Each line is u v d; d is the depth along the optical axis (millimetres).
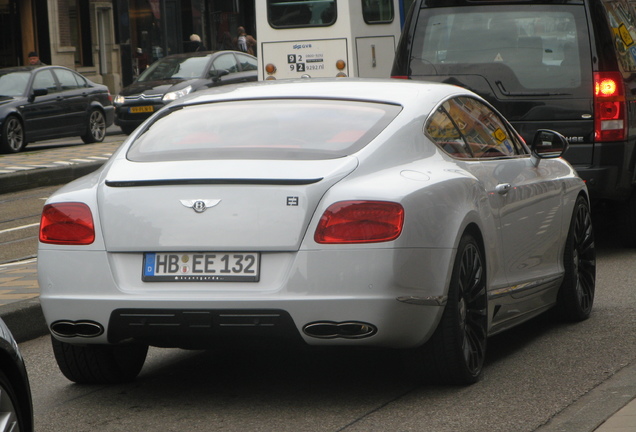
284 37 33438
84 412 10883
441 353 10953
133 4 70750
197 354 13375
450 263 10719
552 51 19578
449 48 20062
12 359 8195
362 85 12258
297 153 10695
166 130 11578
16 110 42844
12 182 33719
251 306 10078
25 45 72062
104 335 10539
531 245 13180
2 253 22922
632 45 21141
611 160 19359
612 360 12406
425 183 10711
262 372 12289
